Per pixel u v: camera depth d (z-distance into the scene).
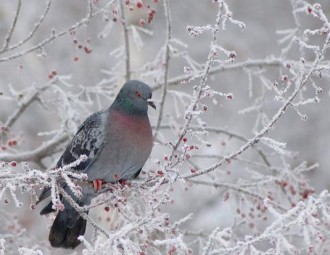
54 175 7.71
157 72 12.61
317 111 21.59
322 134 21.59
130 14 15.80
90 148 10.20
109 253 7.86
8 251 11.59
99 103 12.88
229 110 21.00
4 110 19.20
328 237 10.46
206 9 20.53
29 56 18.81
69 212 9.88
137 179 11.30
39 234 17.89
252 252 8.08
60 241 9.91
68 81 19.86
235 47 20.45
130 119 10.23
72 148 10.38
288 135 21.52
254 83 21.06
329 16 20.31
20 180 7.71
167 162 8.09
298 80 8.87
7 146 12.09
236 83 21.05
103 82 13.16
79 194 7.58
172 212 19.23
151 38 19.75
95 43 20.00
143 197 8.67
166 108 19.52
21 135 14.96
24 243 12.16
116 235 7.69
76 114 12.58
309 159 21.34
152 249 10.64
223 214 19.08
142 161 10.37
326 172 21.17
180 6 20.52
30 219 17.95
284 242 7.83
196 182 11.48
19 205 7.40
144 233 9.39
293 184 12.25
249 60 12.82
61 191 8.52
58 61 19.94
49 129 19.14
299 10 11.96
